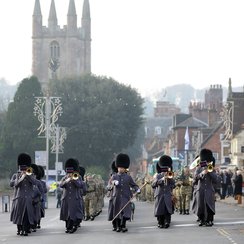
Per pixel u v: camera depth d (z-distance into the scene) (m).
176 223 62.66
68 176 56.66
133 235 52.31
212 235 50.75
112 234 53.50
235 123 189.00
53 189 179.88
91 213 73.56
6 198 107.69
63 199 56.34
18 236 54.16
